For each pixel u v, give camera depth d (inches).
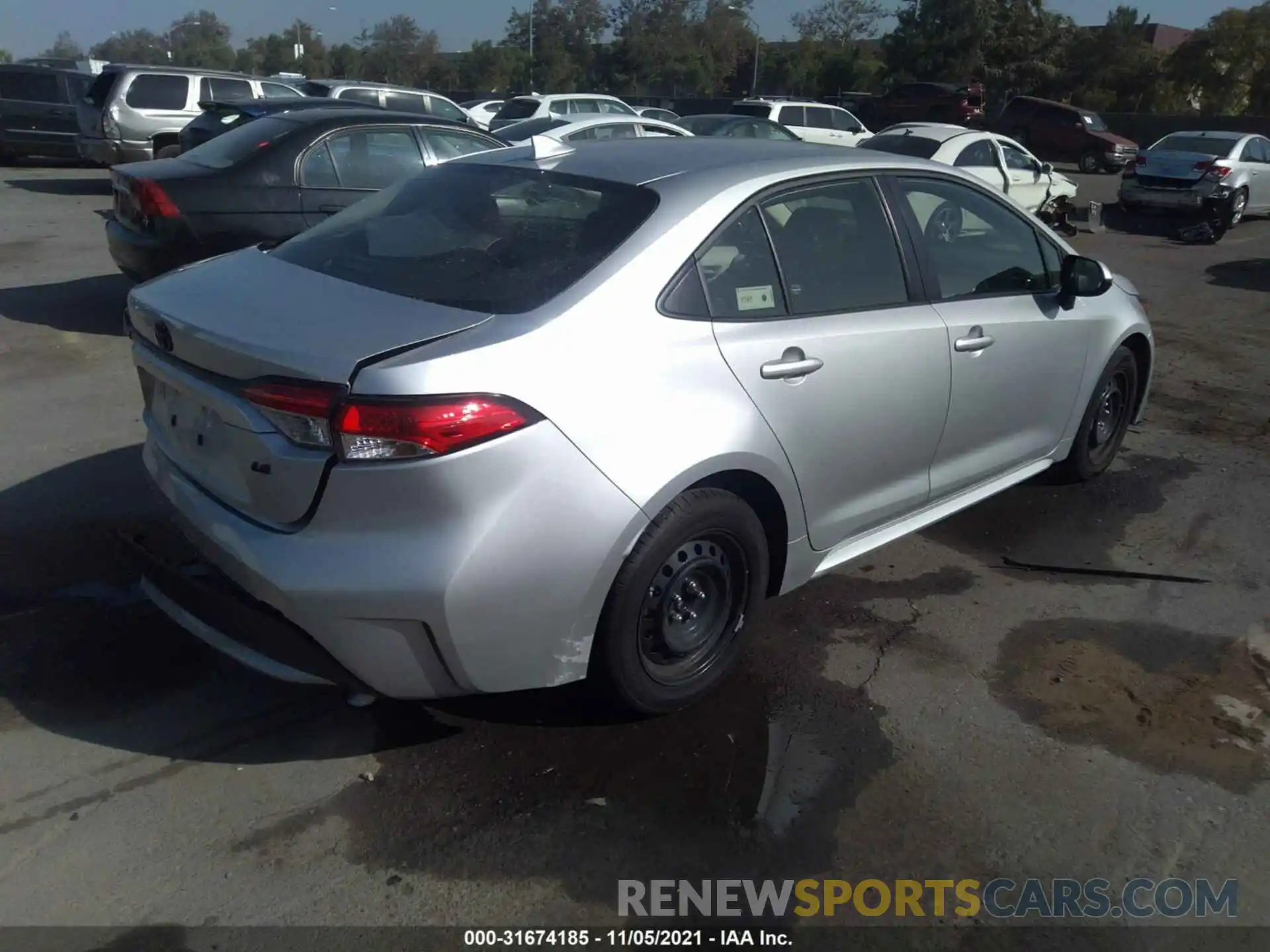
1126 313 205.3
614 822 116.9
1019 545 189.9
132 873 107.0
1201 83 1827.0
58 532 176.7
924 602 168.4
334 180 302.7
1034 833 118.3
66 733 127.3
